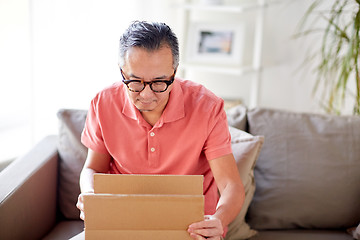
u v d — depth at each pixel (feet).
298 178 5.90
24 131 10.53
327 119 6.23
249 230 5.80
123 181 3.99
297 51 10.25
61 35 8.75
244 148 5.65
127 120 4.95
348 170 5.90
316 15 9.71
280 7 10.25
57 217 6.27
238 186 4.77
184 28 10.68
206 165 5.16
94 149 5.20
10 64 10.54
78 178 6.05
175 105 4.79
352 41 7.13
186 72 11.41
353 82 8.97
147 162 4.99
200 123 4.83
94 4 9.11
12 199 5.04
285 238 5.73
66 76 8.98
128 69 4.23
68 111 6.23
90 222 3.92
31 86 8.55
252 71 10.13
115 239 3.94
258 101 10.50
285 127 6.13
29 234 5.43
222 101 4.99
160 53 4.14
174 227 3.93
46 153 6.09
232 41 10.44
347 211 5.86
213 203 5.10
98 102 5.08
